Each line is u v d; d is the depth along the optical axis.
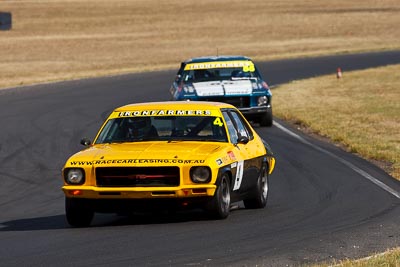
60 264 28.64
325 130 73.06
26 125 81.62
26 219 40.91
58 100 103.75
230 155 37.50
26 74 150.88
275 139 70.19
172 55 190.25
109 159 35.72
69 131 77.19
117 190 35.06
